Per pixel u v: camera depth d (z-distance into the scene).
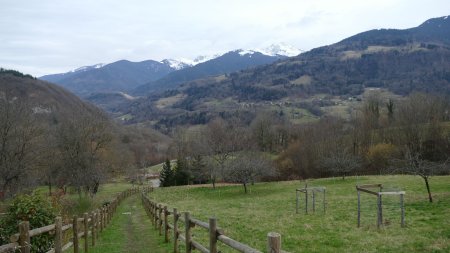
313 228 21.17
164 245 16.75
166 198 56.78
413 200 30.84
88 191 51.59
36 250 13.12
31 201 13.89
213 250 8.60
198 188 68.06
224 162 75.56
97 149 57.53
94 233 17.69
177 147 118.69
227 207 37.75
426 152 75.75
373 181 51.78
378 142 83.00
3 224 13.38
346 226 21.53
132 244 17.62
